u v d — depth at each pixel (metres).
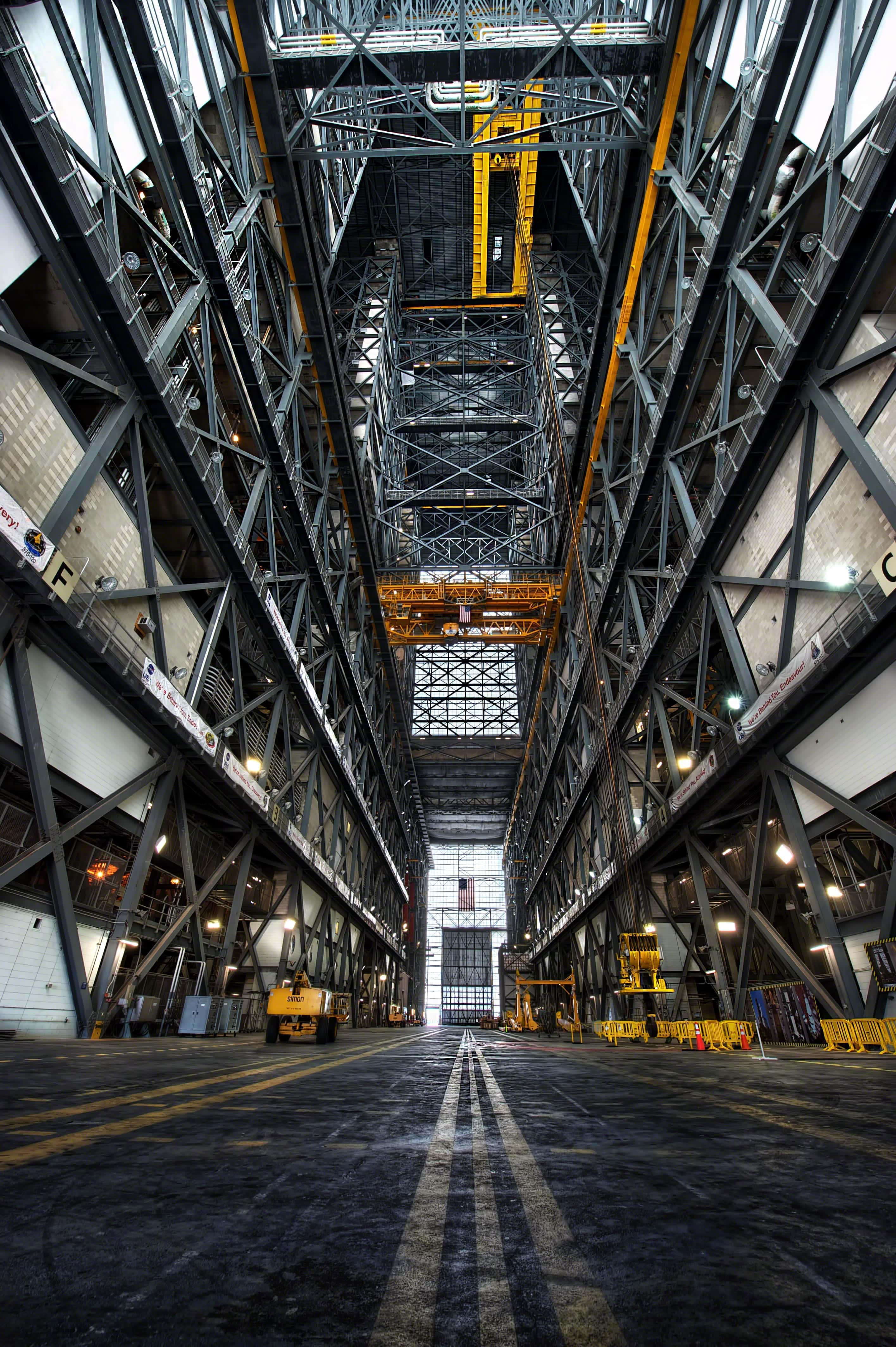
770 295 27.36
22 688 17.94
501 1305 2.18
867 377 18.81
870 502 19.11
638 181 33.59
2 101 16.39
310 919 46.81
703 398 34.81
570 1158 4.54
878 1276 2.47
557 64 28.78
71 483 19.48
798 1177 4.01
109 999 22.47
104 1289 2.27
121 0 20.50
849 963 21.77
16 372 17.80
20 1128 5.30
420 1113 6.68
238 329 28.09
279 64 28.17
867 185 17.44
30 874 20.19
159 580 25.72
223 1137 5.06
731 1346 1.87
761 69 22.12
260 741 38.81
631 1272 2.49
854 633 18.69
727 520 26.72
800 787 23.88
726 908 37.78
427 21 32.91
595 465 46.56
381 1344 1.86
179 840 29.19
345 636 49.12
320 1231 2.94
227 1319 2.03
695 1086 9.95
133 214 21.36
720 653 33.78
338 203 43.53
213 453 28.31
